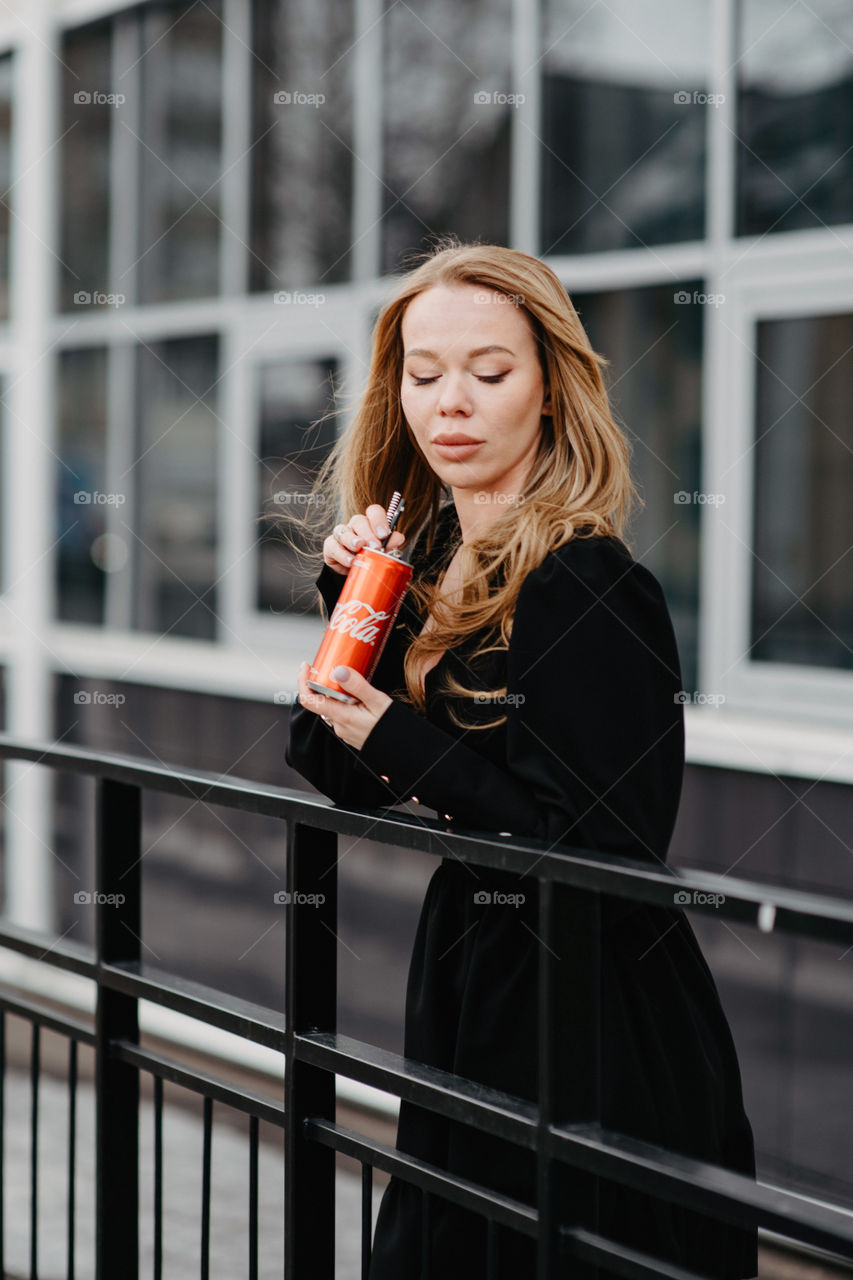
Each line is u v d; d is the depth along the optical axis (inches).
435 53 174.4
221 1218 139.7
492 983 63.7
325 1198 71.4
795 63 139.3
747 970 131.2
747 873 137.5
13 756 91.2
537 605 61.7
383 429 75.4
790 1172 126.4
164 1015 191.0
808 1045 126.5
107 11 221.0
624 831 60.5
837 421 137.3
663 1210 62.2
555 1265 57.1
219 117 205.3
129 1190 85.3
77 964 86.8
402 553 72.8
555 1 160.7
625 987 62.2
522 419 66.6
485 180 169.8
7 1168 156.2
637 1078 60.9
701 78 147.3
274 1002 183.0
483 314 65.9
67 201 232.2
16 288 228.2
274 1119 72.3
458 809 62.5
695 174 148.8
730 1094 66.2
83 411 232.5
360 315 185.2
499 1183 62.8
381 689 72.0
